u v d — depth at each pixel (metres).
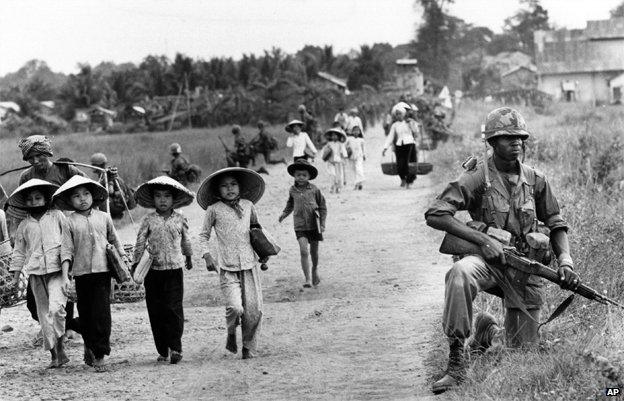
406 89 105.25
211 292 14.36
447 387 7.80
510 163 8.16
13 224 16.16
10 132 75.88
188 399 8.43
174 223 10.19
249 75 101.62
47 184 10.14
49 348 9.92
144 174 31.08
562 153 23.91
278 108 79.75
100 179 12.97
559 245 8.16
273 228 20.39
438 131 38.12
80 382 9.27
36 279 10.12
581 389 6.96
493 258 7.88
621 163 22.94
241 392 8.55
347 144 27.55
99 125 96.62
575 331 8.59
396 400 7.79
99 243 9.97
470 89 130.50
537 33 110.69
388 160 39.28
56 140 57.06
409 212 21.86
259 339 10.85
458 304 7.73
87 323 9.85
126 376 9.45
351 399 8.02
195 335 11.40
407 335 10.35
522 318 8.08
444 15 137.50
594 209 14.80
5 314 13.27
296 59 110.06
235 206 10.28
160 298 10.10
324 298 13.30
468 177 8.14
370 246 17.47
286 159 40.06
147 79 107.19
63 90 108.31
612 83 100.62
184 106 87.56
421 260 15.71
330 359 9.57
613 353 7.64
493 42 177.12
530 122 47.75
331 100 77.94
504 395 7.17
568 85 105.25
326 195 26.23
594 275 9.88
